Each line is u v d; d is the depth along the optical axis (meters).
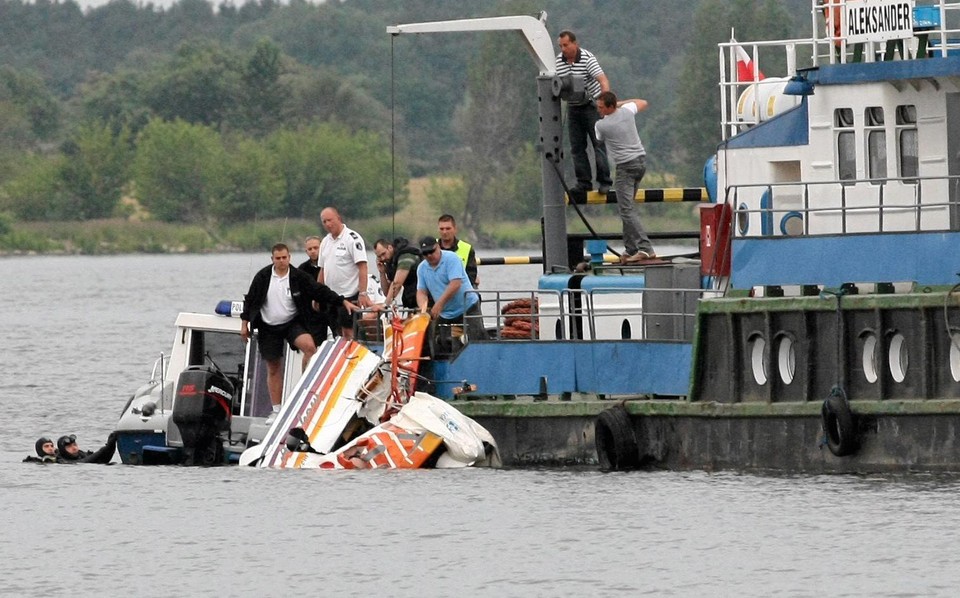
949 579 57.44
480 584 59.50
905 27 76.56
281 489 75.81
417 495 73.50
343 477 78.50
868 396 72.19
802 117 81.19
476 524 67.69
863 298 71.88
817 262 74.69
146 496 75.38
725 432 75.88
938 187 76.62
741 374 75.62
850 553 60.84
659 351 78.88
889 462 71.81
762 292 76.44
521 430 81.31
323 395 83.19
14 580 61.66
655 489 72.69
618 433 77.31
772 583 58.09
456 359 83.94
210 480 78.81
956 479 70.31
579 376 81.12
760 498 69.50
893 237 72.81
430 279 84.69
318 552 64.31
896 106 77.50
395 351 82.50
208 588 60.09
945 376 70.38
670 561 61.22
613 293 83.94
